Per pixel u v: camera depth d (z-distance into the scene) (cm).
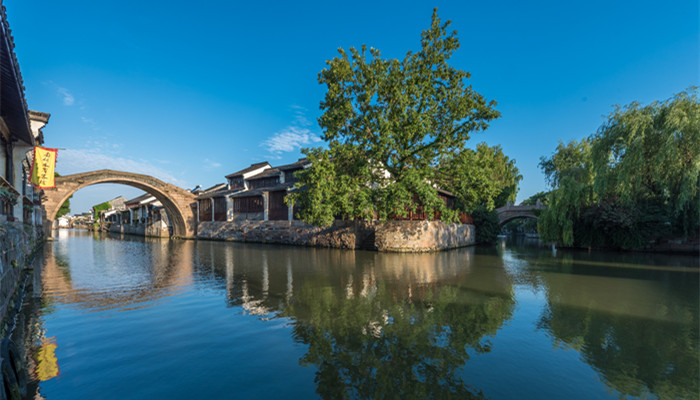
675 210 2462
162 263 1791
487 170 2492
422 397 434
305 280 1263
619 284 1236
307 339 636
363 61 2367
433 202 2217
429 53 2327
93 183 4184
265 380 476
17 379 455
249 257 2122
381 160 2511
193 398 429
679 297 1024
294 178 3850
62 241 3972
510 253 2578
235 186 4812
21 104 1062
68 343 613
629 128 2491
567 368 527
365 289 1099
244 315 791
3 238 791
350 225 2866
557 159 3709
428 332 683
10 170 1484
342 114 2377
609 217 2631
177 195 4806
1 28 661
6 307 762
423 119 2323
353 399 427
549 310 865
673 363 549
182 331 678
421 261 1952
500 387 464
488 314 821
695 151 2261
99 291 1055
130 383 468
